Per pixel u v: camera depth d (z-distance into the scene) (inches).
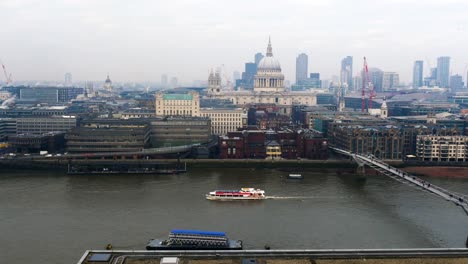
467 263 4857.3
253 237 6638.8
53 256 5905.5
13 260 5777.6
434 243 6486.2
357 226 7214.6
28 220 7372.1
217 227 7076.8
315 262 4857.3
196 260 4894.2
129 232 6801.2
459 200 7667.3
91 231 6845.5
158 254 5039.4
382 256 5032.0
